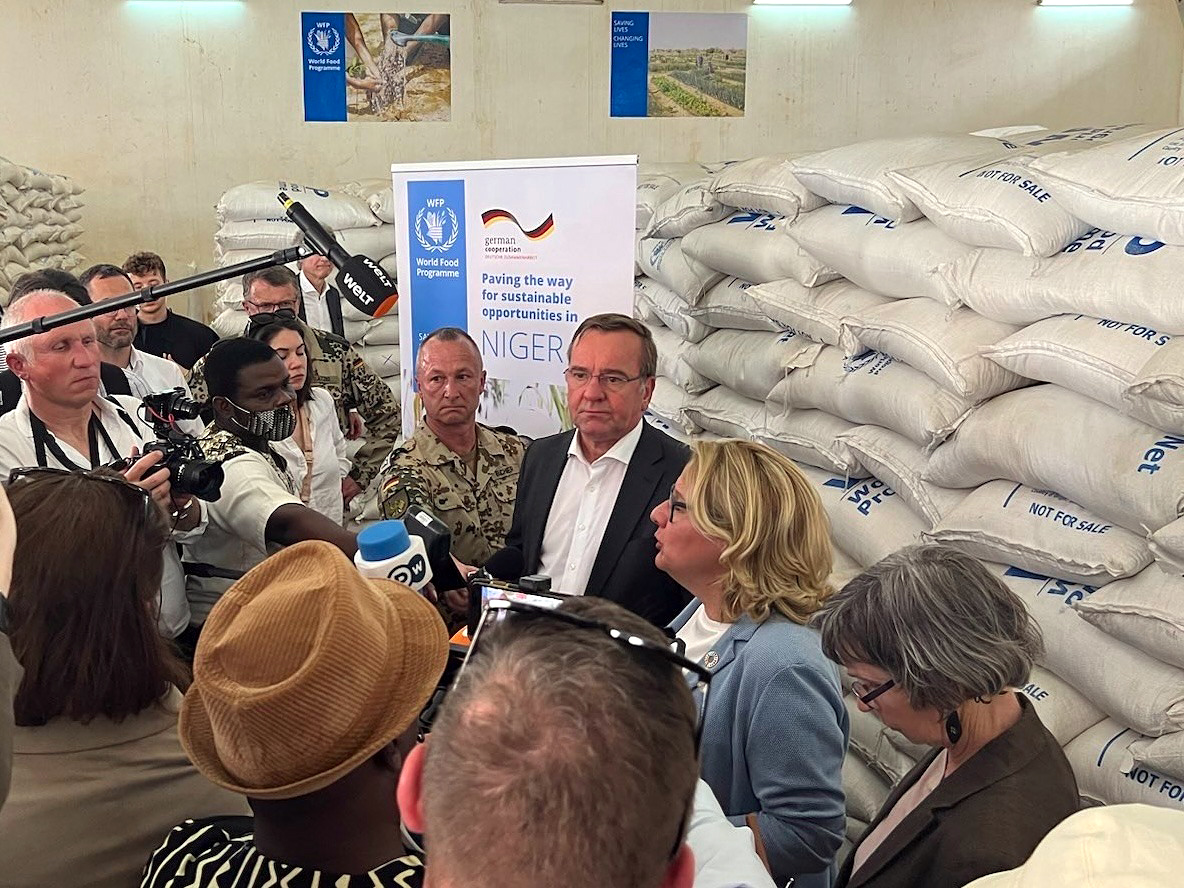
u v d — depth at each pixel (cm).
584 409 228
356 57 632
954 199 238
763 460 162
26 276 301
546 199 277
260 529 207
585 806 67
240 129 638
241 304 537
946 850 127
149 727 126
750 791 159
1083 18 636
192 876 102
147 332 448
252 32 627
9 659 82
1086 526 202
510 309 291
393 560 152
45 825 119
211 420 244
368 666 97
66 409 230
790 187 303
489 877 68
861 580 138
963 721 132
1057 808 128
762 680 155
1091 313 208
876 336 254
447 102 640
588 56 637
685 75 639
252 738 94
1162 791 184
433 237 305
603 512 232
